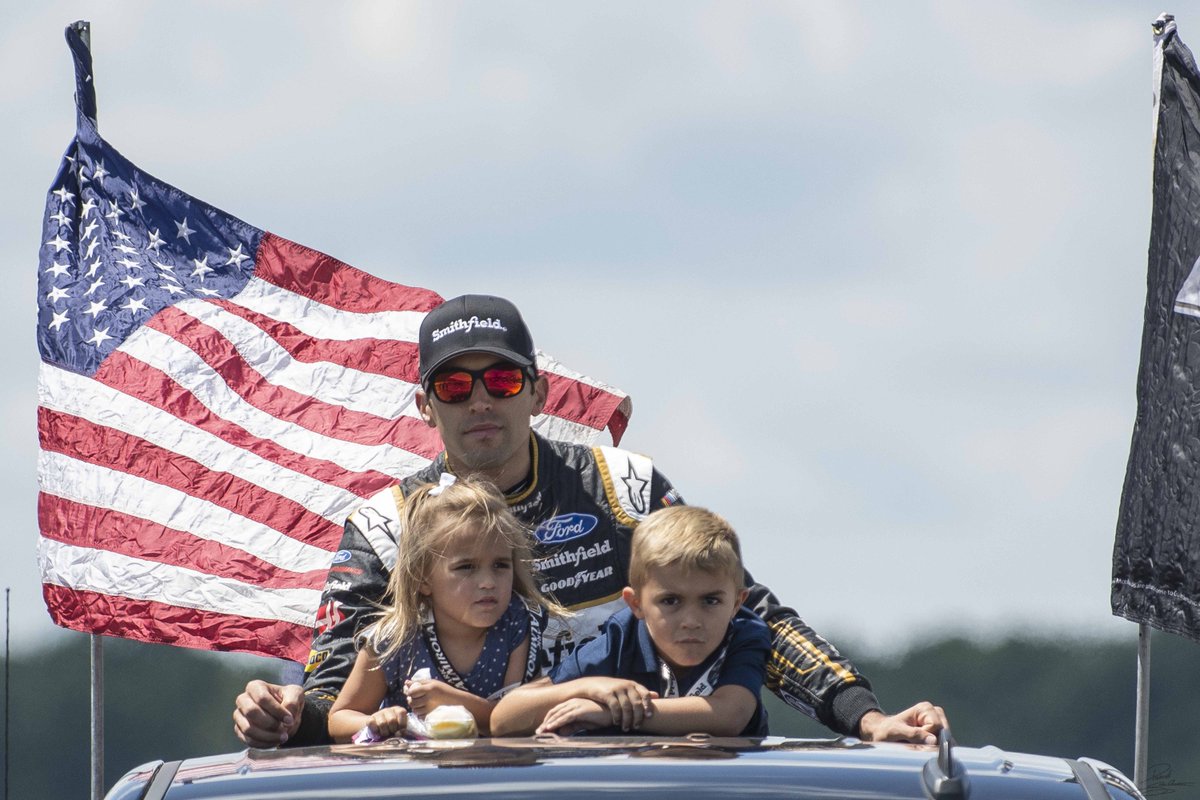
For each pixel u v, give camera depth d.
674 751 14.73
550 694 17.27
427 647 19.17
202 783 14.29
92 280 33.81
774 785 13.95
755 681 18.38
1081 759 15.53
